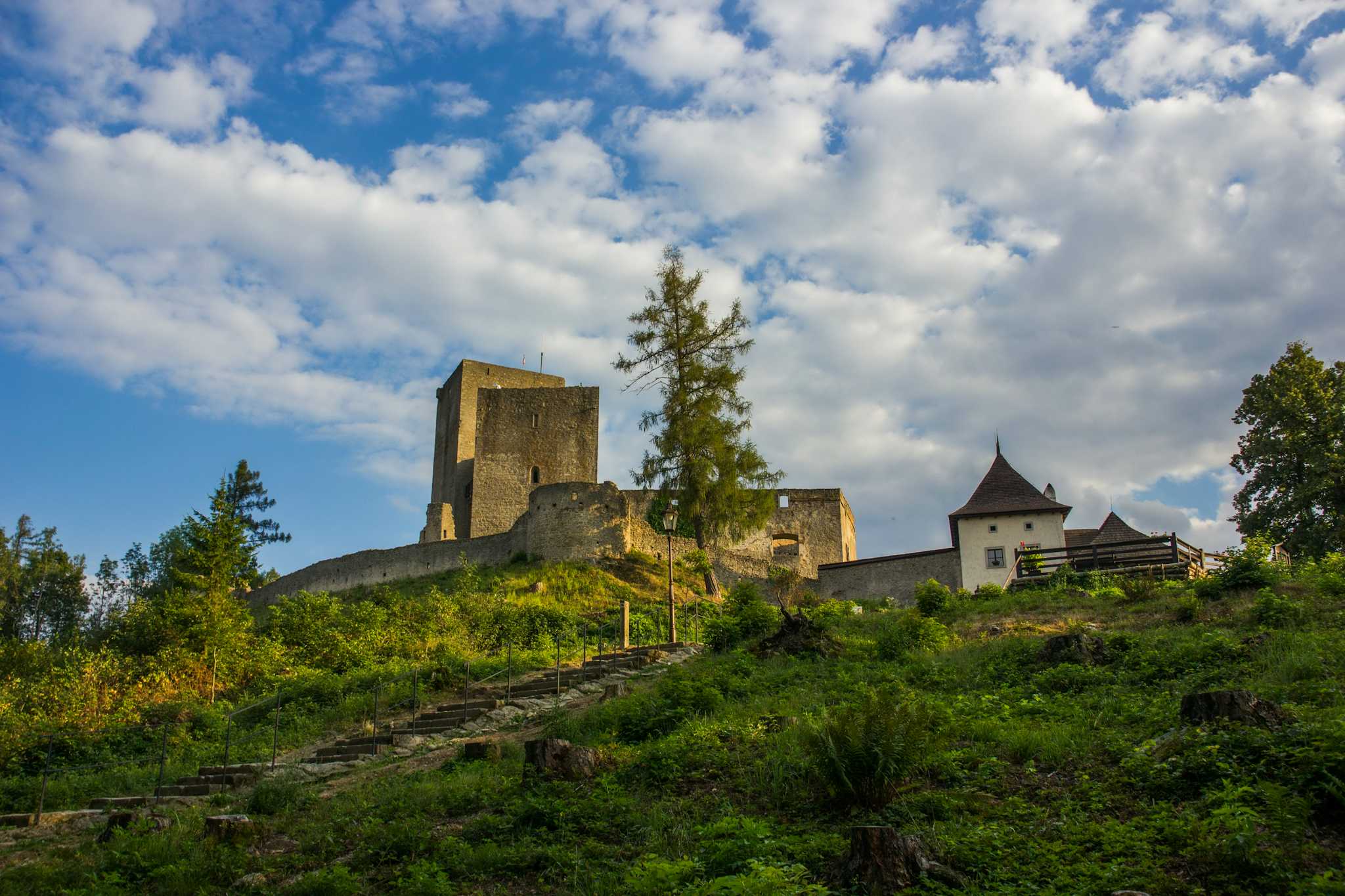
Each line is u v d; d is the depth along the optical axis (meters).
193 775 17.58
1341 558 22.70
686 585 45.50
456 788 12.95
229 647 27.52
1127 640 16.83
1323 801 9.09
